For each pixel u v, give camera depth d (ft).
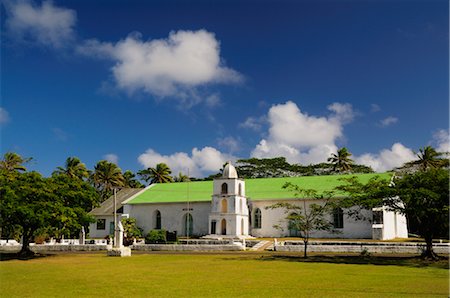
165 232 169.07
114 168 293.23
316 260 109.50
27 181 129.29
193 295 58.08
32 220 122.31
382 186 114.73
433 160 225.97
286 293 59.36
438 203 105.70
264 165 298.76
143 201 209.97
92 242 178.29
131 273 82.94
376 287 64.39
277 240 165.48
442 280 71.97
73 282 71.31
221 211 187.73
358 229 170.50
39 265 101.19
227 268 90.94
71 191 136.36
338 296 56.90
